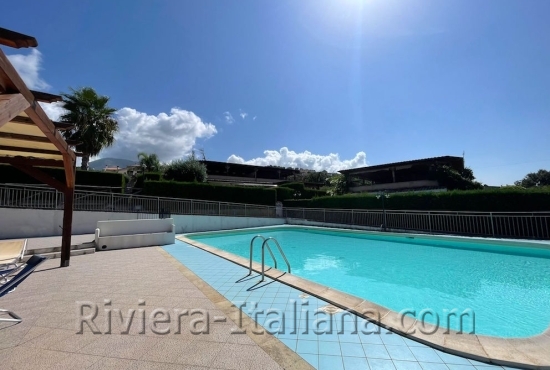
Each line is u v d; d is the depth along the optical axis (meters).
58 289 4.15
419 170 24.84
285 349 2.33
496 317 3.87
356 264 7.84
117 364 2.11
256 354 2.24
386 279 6.18
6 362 2.14
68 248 5.89
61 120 17.62
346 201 17.19
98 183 15.52
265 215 19.16
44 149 4.78
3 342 2.49
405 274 6.62
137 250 8.20
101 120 18.45
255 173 33.56
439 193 13.15
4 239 9.70
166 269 5.51
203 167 23.02
